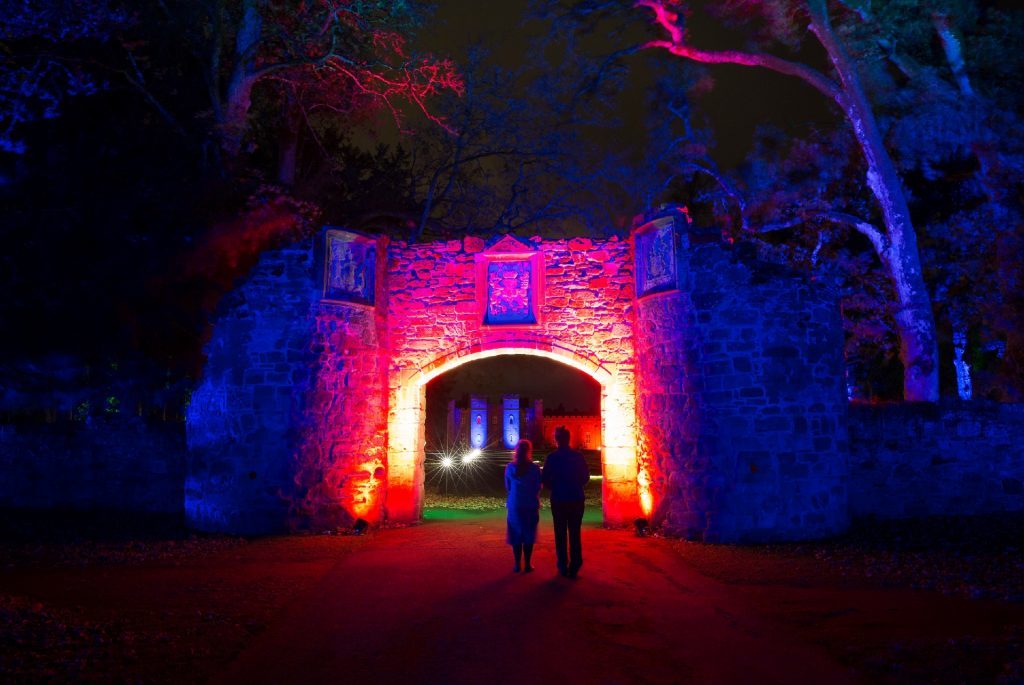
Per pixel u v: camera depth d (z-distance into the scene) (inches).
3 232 519.2
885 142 697.6
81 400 573.9
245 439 478.6
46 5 432.1
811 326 459.2
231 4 657.6
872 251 764.0
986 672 190.1
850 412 507.8
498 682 198.1
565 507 329.1
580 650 224.5
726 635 238.8
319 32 680.4
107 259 534.9
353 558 378.0
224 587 307.1
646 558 379.6
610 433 529.0
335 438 495.8
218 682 195.9
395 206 871.1
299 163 845.2
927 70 641.6
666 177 914.7
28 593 287.1
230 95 655.8
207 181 583.8
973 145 629.9
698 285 466.3
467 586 309.6
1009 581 311.0
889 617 255.4
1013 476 508.1
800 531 436.8
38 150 540.7
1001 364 732.0
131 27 564.1
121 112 605.6
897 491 501.7
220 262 572.4
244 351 489.1
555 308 547.5
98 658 207.6
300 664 211.5
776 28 656.4
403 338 556.7
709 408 451.5
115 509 542.9
